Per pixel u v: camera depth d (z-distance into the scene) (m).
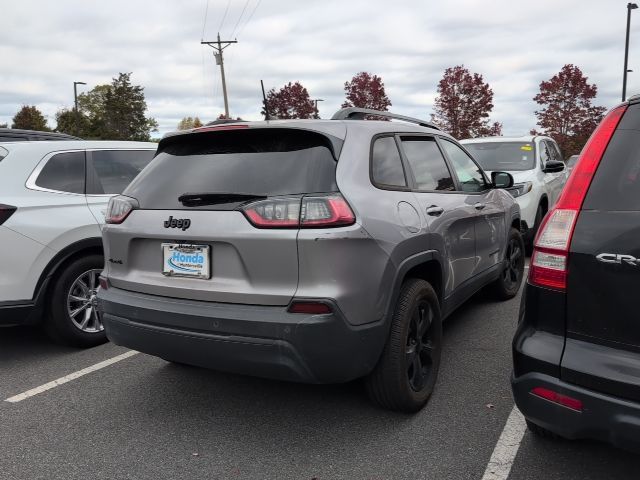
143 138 57.38
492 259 4.99
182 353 2.96
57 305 4.47
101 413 3.47
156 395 3.73
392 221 3.05
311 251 2.67
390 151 3.45
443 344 4.53
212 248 2.92
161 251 3.10
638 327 2.11
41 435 3.20
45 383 3.97
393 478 2.70
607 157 2.30
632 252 2.11
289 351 2.68
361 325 2.80
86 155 4.91
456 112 36.03
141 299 3.11
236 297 2.81
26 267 4.24
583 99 32.53
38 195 4.44
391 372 3.11
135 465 2.88
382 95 41.12
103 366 4.29
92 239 4.62
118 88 56.22
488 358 4.21
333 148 2.96
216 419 3.37
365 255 2.81
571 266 2.26
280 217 2.73
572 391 2.20
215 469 2.82
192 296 2.95
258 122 3.16
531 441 2.98
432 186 3.84
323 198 2.73
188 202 3.01
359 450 2.96
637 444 2.08
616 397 2.12
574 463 2.78
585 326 2.24
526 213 7.82
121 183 5.08
